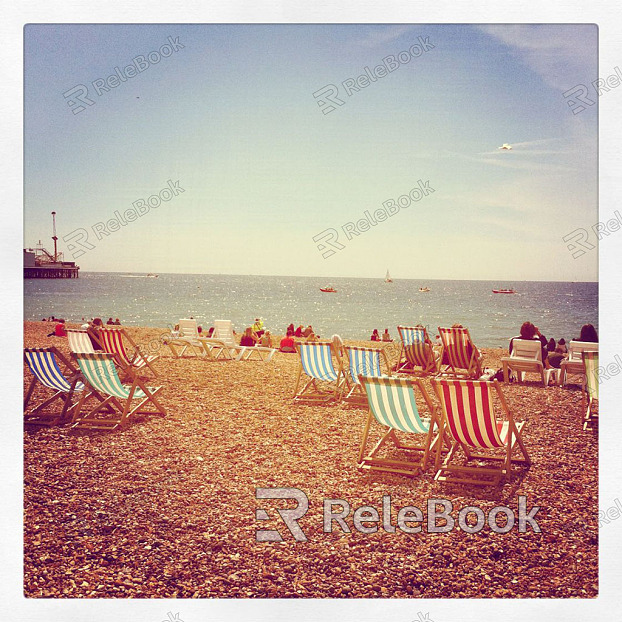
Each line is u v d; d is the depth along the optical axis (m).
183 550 3.73
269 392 7.68
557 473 4.88
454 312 30.06
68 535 3.85
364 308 32.16
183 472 4.79
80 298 31.03
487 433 4.61
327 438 5.70
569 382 8.66
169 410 6.63
